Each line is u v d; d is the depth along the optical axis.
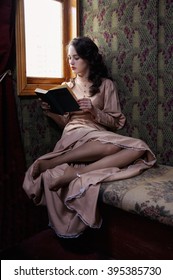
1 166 1.88
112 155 1.81
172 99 2.09
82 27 2.44
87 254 1.78
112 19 2.27
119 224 1.68
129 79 2.24
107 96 2.17
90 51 2.10
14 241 1.99
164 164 2.18
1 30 1.78
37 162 1.85
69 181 1.73
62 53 2.38
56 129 2.30
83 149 1.84
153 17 2.07
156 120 2.16
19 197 1.99
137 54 2.18
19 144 1.98
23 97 2.04
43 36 2.22
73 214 1.78
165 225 1.47
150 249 1.56
